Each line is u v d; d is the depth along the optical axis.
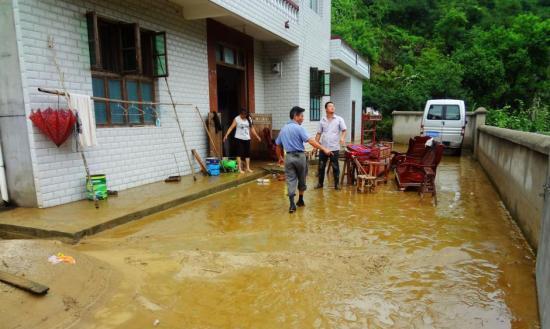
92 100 6.29
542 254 3.43
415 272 4.02
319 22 14.57
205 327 3.02
